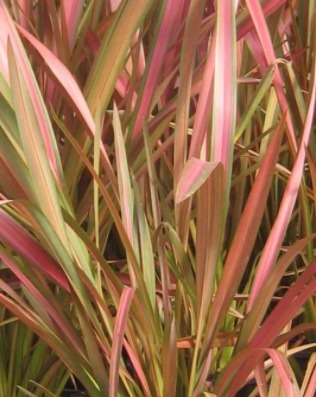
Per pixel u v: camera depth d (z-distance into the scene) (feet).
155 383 4.11
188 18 4.04
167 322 4.12
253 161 5.24
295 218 5.25
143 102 4.43
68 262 3.88
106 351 4.12
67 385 5.15
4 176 3.97
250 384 4.83
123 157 3.93
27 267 4.17
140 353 4.17
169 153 4.96
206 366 4.18
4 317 4.68
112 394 3.84
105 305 3.98
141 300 3.95
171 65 4.66
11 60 3.60
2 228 4.01
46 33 4.75
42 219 3.82
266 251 4.15
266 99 5.27
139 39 4.60
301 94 4.59
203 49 4.92
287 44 5.48
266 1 4.59
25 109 3.68
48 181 3.81
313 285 3.92
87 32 4.73
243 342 4.10
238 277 3.97
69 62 4.55
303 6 5.15
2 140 3.88
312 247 4.80
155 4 4.88
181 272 4.23
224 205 3.88
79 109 4.03
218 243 3.88
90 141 4.42
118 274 4.46
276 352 3.72
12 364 4.62
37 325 4.08
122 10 4.28
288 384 3.58
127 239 3.84
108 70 4.30
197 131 4.10
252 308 4.07
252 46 4.84
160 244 4.15
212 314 4.04
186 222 4.16
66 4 4.63
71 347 4.20
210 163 3.34
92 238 4.49
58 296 4.56
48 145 4.02
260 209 3.88
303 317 5.06
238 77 4.85
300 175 4.15
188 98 4.05
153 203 4.20
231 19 3.96
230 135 3.95
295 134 4.75
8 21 3.98
